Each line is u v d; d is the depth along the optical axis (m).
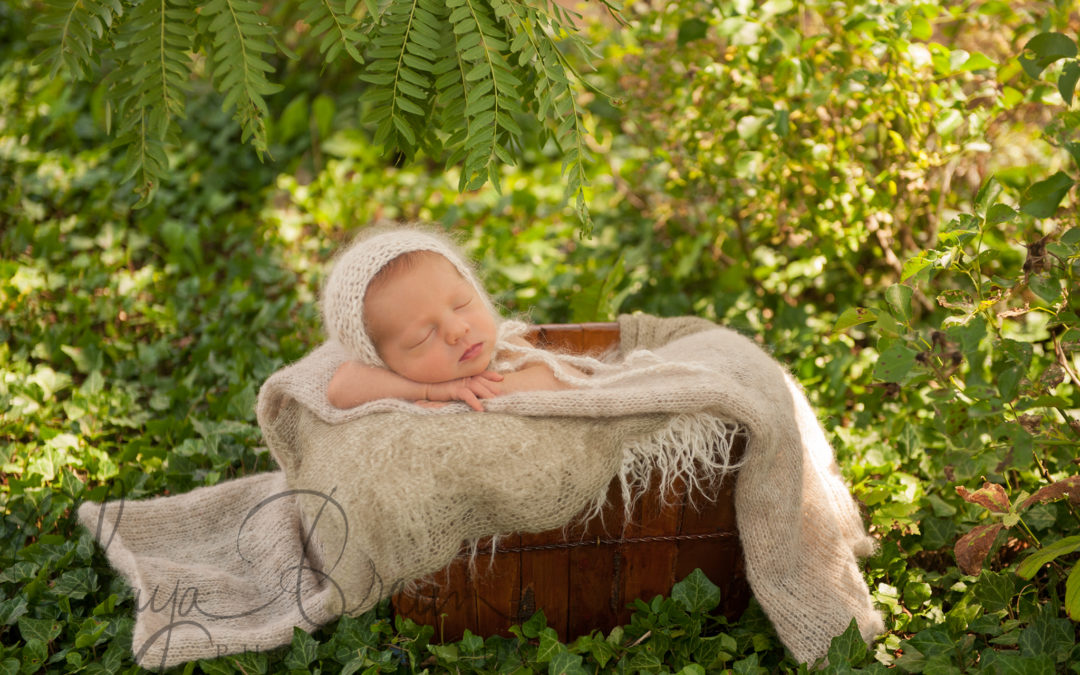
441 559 1.80
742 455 1.92
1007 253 2.80
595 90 1.94
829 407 2.90
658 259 3.65
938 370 2.00
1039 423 2.01
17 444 2.61
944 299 2.07
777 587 1.93
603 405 1.84
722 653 1.95
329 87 5.17
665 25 3.30
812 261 3.10
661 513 1.94
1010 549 2.22
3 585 2.11
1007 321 2.73
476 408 1.84
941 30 3.09
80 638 1.90
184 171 4.38
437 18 1.79
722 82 3.07
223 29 1.61
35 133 4.59
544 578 1.96
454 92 1.78
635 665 1.89
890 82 2.79
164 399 2.88
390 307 1.82
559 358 2.14
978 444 2.24
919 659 1.87
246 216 4.20
